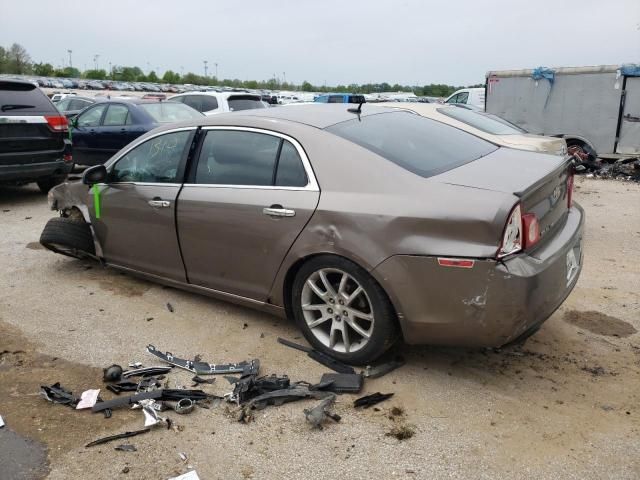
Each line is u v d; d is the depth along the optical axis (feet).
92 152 35.17
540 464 8.73
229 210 12.64
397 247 10.21
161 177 14.43
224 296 13.70
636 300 15.16
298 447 9.32
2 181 27.30
